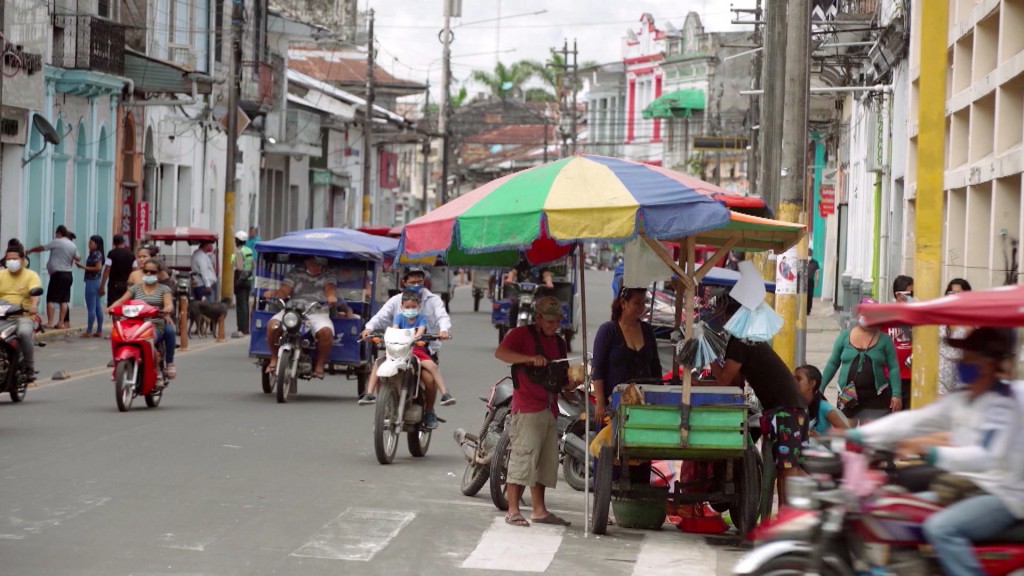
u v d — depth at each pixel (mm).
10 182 31938
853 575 7527
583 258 11453
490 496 12430
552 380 11109
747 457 10570
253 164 53562
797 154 15234
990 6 19062
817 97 39188
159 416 16812
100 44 35188
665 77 87750
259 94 51344
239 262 31547
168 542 10008
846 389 13641
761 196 21484
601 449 10805
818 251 48250
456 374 23172
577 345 29891
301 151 57188
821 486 7633
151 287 18047
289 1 77000
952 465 7320
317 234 20125
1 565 9180
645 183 10344
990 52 20000
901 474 7676
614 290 21172
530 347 11164
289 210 60844
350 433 15984
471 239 10484
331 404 18844
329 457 14227
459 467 13984
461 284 68125
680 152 84625
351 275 20078
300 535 10414
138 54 37656
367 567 9500
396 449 14508
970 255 20062
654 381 10883
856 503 7484
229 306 38969
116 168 38531
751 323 10562
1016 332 7613
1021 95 18422
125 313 17359
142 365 17328
